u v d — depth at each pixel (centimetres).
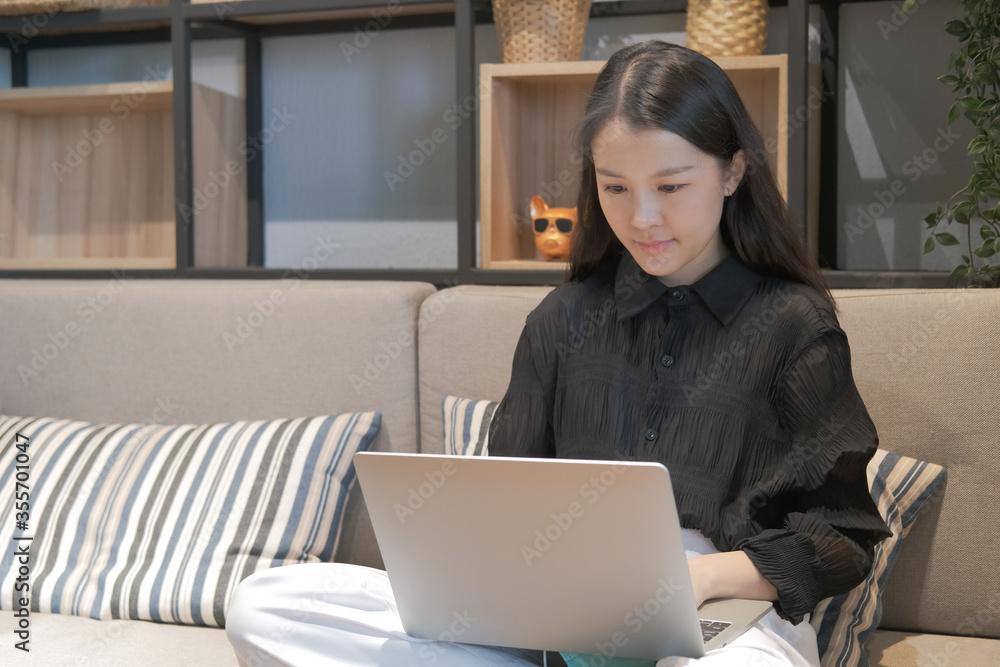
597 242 122
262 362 169
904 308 138
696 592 95
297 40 213
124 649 133
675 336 112
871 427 105
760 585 98
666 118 101
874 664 126
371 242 213
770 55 169
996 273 150
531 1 176
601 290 120
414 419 164
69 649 132
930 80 178
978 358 134
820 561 100
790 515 104
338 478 157
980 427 133
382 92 209
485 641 95
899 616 138
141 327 175
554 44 177
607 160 104
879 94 181
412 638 99
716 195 106
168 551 150
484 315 159
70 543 154
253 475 154
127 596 146
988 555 133
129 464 161
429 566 92
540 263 177
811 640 104
